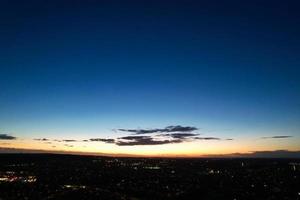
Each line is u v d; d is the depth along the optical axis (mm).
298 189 180000
